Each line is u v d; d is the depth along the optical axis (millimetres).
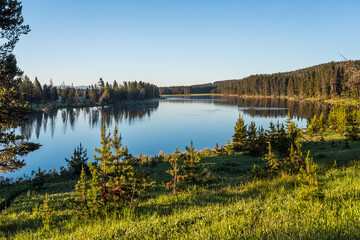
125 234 5539
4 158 11984
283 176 12234
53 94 147250
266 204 7098
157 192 13688
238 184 13719
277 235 3982
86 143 53250
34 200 16375
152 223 6199
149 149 46562
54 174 28109
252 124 28547
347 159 15602
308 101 148875
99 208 8734
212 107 141750
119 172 9734
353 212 5129
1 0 12773
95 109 131750
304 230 4133
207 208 7539
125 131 66000
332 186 8375
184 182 14781
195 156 15055
